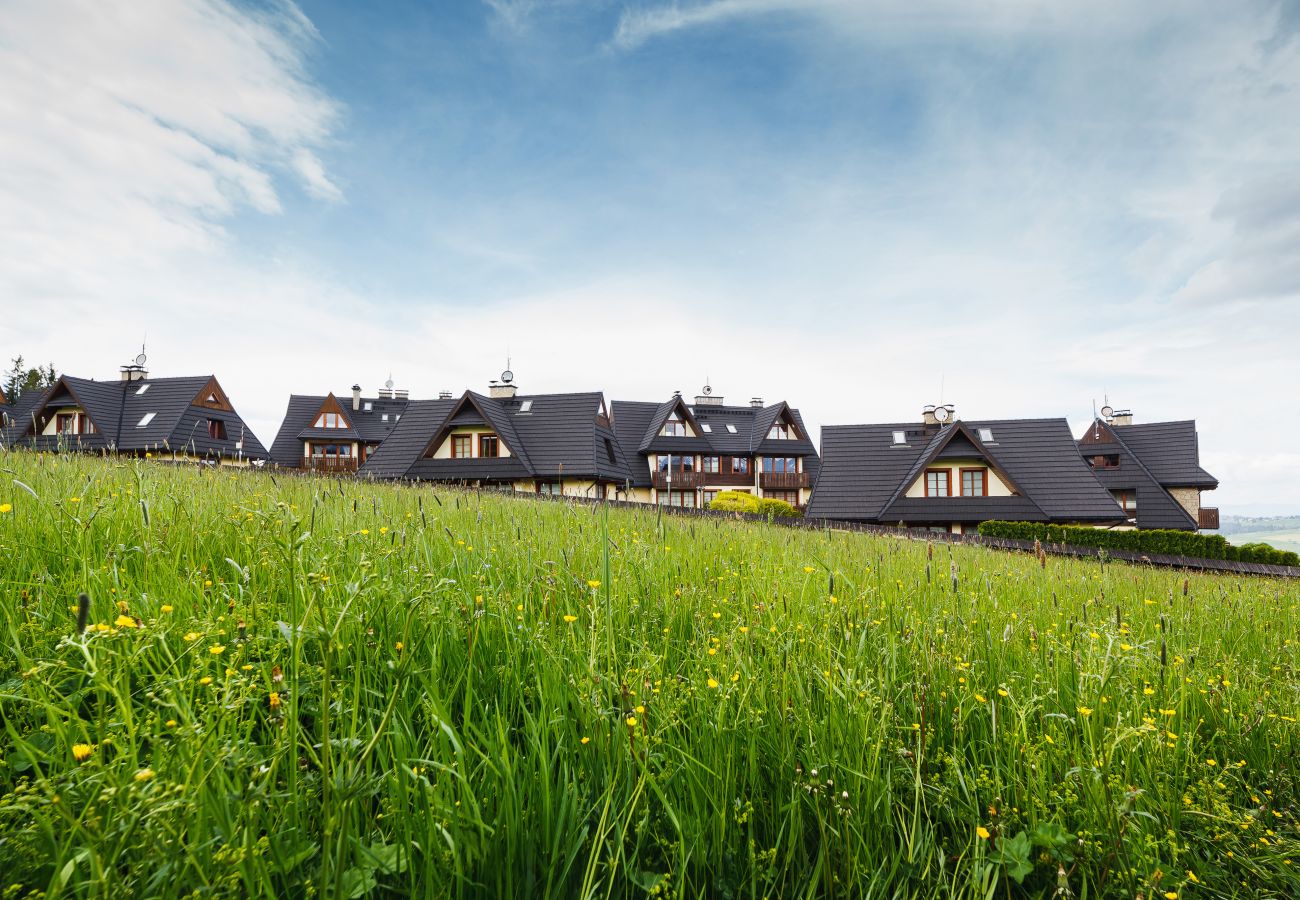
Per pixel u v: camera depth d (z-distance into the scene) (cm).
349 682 242
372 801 212
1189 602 629
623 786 227
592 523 707
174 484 618
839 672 282
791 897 216
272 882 169
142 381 4269
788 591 450
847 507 3391
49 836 149
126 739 183
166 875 144
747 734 256
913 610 427
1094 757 255
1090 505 3142
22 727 208
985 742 282
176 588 292
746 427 5056
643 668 257
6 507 357
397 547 370
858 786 236
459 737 233
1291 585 1223
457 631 295
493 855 191
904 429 3756
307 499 673
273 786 177
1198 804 268
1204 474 4122
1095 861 226
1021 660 367
